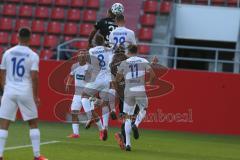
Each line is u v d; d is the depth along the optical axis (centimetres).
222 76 6122
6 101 3322
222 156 4328
